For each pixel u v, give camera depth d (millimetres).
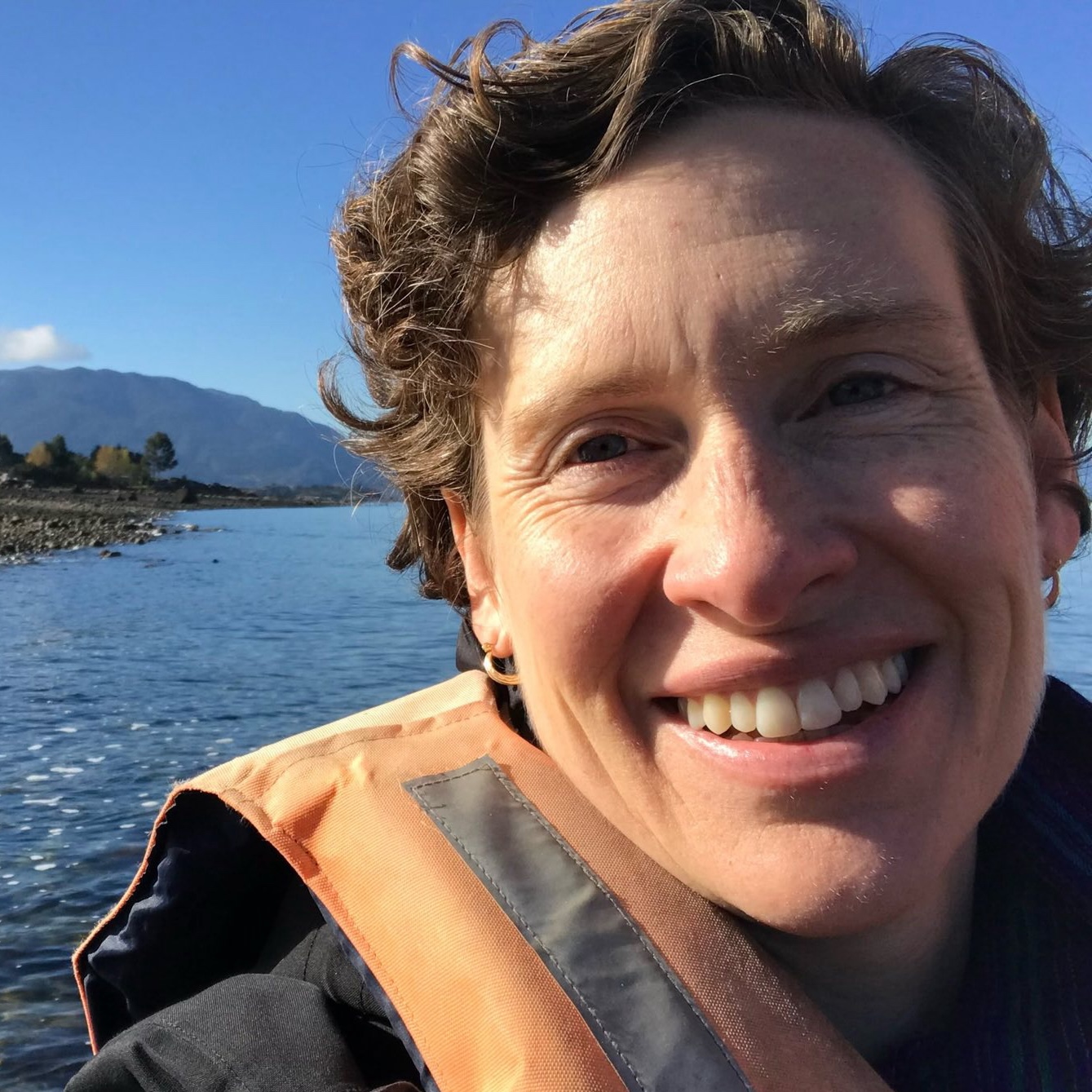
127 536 8164
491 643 344
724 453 258
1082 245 314
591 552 273
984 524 260
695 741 271
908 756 261
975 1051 295
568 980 273
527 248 279
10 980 895
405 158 323
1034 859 315
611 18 284
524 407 281
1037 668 278
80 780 1492
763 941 298
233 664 2514
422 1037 278
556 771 334
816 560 251
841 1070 269
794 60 266
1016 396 289
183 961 357
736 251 257
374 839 314
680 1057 260
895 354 262
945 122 283
